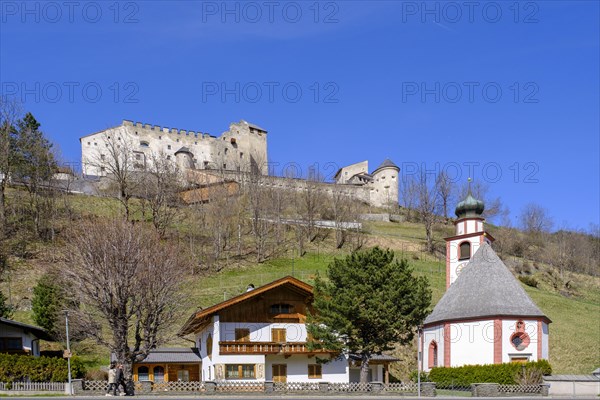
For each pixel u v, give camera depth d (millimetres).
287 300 53562
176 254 67812
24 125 104688
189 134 164250
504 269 57562
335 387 45688
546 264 126250
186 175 124688
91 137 149500
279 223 108312
